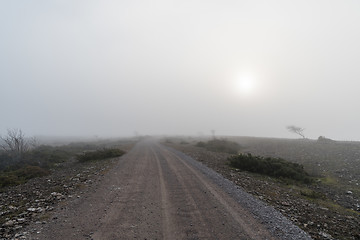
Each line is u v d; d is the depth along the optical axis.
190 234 4.92
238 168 15.23
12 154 18.08
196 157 20.86
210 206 6.91
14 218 5.66
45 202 7.07
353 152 21.28
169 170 13.52
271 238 4.81
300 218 6.33
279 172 13.48
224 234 4.95
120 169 13.62
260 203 7.31
